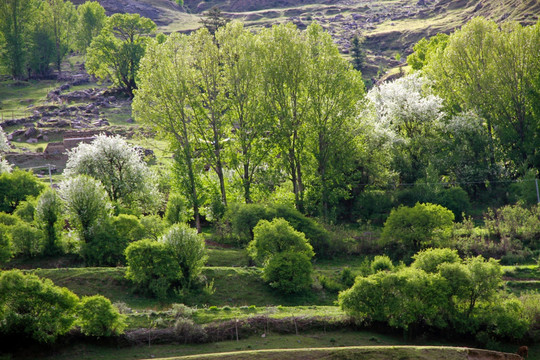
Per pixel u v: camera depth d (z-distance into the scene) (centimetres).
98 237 4862
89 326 3409
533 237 5709
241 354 3338
